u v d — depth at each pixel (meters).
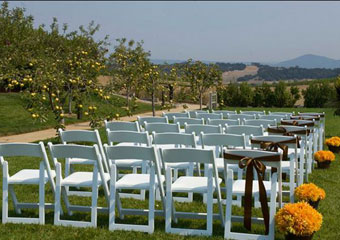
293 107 25.50
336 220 5.02
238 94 25.97
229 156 4.48
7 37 15.31
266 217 4.33
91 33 17.81
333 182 6.99
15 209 5.26
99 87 10.41
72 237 4.41
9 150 4.76
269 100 25.61
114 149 4.64
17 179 4.90
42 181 4.77
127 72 13.93
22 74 9.77
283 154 5.51
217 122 7.90
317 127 9.16
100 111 10.48
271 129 6.57
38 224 4.79
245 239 4.35
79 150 4.67
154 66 14.62
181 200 5.90
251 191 4.40
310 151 7.54
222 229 4.76
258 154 4.36
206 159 4.45
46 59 10.57
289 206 4.22
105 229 4.66
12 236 4.42
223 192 6.29
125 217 5.19
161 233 4.52
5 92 21.31
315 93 25.16
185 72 17.88
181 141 5.73
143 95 24.72
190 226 4.86
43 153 4.73
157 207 5.61
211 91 21.03
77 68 10.38
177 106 23.03
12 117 15.63
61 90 9.95
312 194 5.14
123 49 14.59
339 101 12.71
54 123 15.05
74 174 5.25
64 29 18.81
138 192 6.42
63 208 5.52
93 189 4.72
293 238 4.10
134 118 17.55
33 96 9.45
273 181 4.27
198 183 4.77
